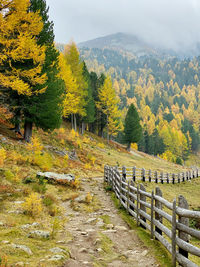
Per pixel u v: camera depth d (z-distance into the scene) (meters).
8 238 4.51
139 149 82.19
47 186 11.68
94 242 5.36
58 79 20.64
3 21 12.66
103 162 29.98
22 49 13.66
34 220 6.34
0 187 8.62
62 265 3.75
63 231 6.06
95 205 9.82
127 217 8.09
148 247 5.28
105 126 53.34
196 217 3.51
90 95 44.00
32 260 3.62
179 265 4.30
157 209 5.64
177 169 48.53
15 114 18.36
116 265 4.29
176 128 123.31
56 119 19.11
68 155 24.25
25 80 16.34
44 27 18.64
